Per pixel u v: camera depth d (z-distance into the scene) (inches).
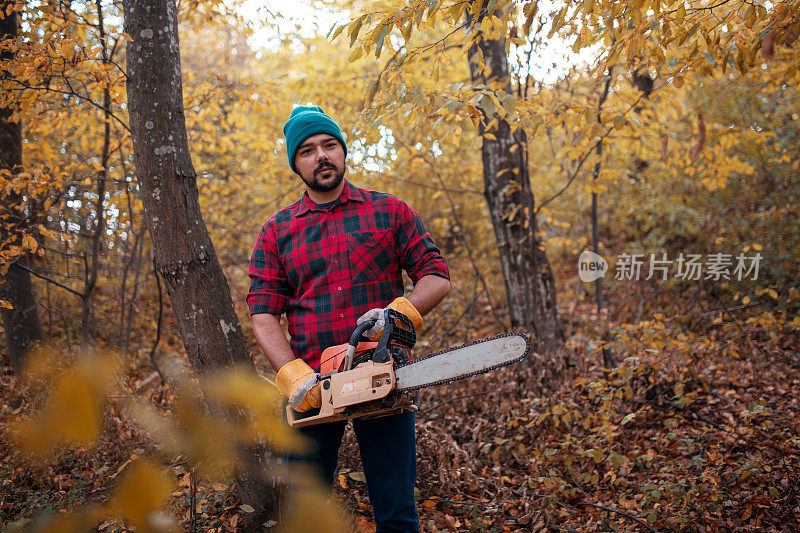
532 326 199.6
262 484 90.5
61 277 211.0
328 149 81.4
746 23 101.3
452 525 113.6
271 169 255.3
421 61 124.8
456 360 60.8
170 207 96.1
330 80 247.9
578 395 168.1
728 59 113.4
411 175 288.7
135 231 214.1
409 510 80.7
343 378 65.6
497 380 175.8
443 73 214.7
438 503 123.6
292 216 84.1
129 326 188.4
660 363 170.1
